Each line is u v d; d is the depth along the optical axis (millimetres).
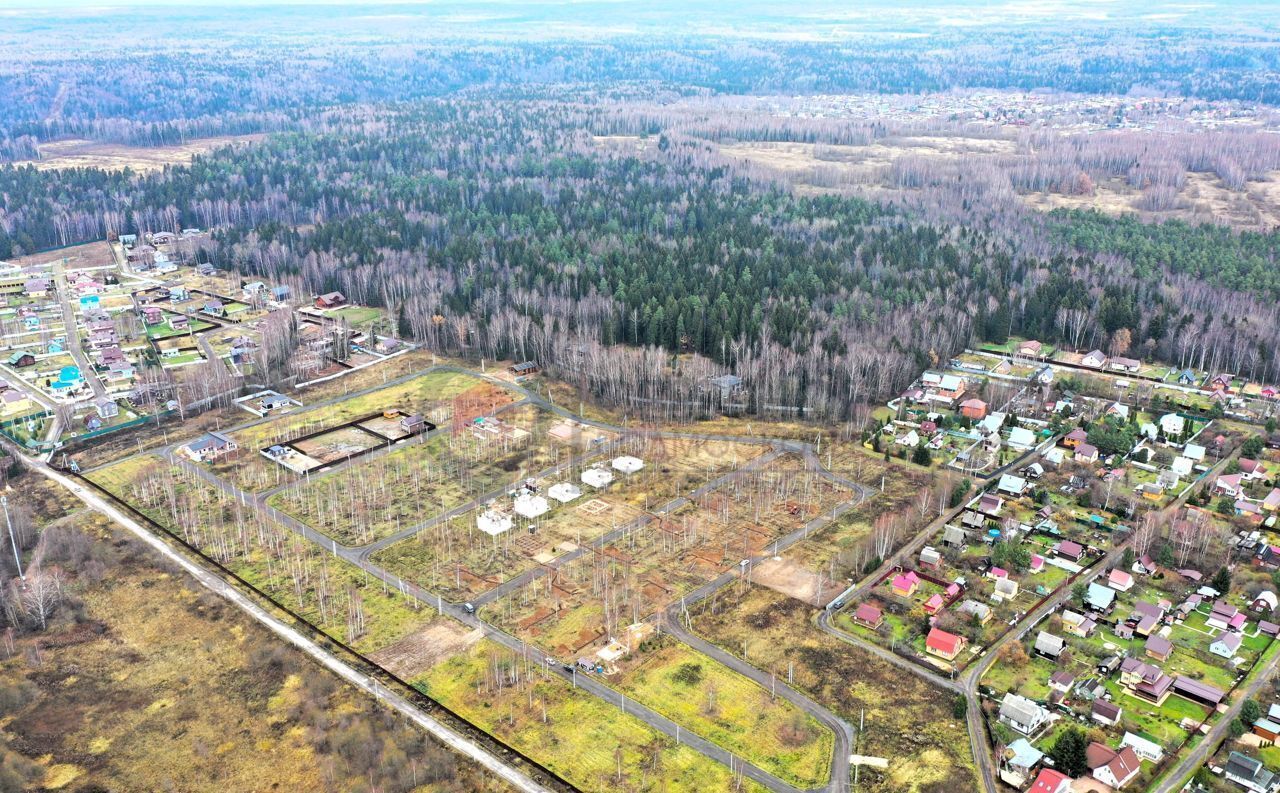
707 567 175250
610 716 139375
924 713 139125
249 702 142500
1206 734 134625
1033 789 123125
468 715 139750
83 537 181500
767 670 148250
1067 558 176125
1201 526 178125
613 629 157750
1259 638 154750
